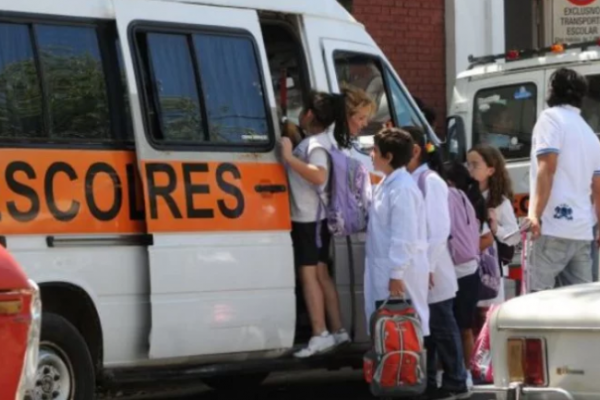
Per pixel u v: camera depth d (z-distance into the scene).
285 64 15.68
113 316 12.91
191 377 13.65
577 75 15.23
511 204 16.61
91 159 12.88
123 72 13.30
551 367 10.56
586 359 10.36
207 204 13.60
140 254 13.13
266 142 14.35
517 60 21.28
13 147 12.35
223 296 13.69
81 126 12.93
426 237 14.41
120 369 13.13
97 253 12.78
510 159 21.08
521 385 10.59
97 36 13.20
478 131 21.61
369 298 14.41
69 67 12.91
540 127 15.15
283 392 17.42
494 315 10.96
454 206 15.20
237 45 14.32
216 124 13.95
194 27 13.93
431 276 14.70
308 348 14.55
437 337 14.86
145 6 13.54
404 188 14.09
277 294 14.17
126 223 13.05
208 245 13.55
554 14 27.66
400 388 13.73
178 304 13.30
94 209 12.80
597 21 27.45
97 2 13.23
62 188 12.59
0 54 12.42
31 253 12.30
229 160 13.95
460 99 21.94
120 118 13.24
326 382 18.38
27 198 12.33
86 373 12.59
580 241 15.17
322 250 14.70
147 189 13.16
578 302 10.56
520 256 18.55
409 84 25.33
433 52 25.58
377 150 14.32
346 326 15.11
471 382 14.49
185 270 13.34
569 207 15.10
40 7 12.76
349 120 15.11
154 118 13.40
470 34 25.75
